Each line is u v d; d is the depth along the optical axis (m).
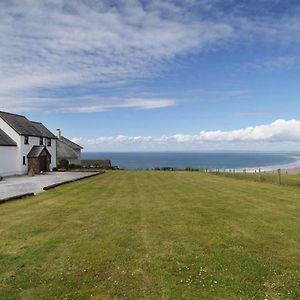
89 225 12.59
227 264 8.40
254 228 12.00
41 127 55.91
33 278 7.68
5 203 17.98
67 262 8.62
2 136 44.41
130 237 10.88
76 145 73.56
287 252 9.34
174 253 9.27
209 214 14.60
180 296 6.80
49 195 21.36
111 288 7.18
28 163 47.88
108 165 77.62
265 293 6.90
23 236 11.08
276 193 21.73
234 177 37.69
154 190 24.06
